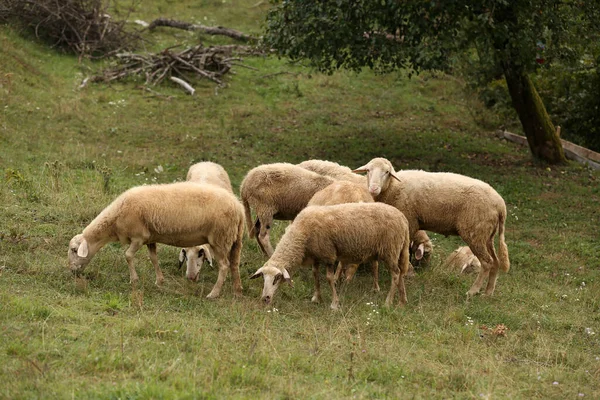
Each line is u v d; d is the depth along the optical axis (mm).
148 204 9672
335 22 17344
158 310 8828
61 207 12672
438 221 11180
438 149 19984
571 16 17891
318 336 8727
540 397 7621
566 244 13883
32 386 6336
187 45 26156
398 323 9578
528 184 17391
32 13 24484
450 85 25594
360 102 23562
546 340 9430
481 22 16516
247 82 24047
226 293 10234
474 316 10266
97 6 25125
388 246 9992
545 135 19281
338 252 9953
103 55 24562
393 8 16109
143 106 21344
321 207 10070
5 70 20812
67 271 10117
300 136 20156
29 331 7535
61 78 22250
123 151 17781
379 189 10984
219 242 9914
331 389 6988
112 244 11555
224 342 7984
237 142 19203
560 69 21391
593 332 9906
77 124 19250
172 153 17984
